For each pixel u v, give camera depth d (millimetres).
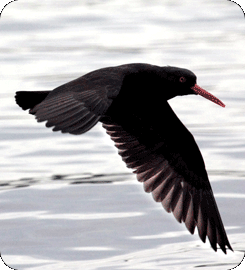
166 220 10766
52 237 10094
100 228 10398
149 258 9492
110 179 12477
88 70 19203
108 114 9383
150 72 8781
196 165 9734
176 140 9617
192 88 9141
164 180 9773
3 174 12672
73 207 11141
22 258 9469
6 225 10445
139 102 9125
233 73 18938
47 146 14273
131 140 9688
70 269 9102
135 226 10523
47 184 12156
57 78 18500
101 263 9352
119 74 8016
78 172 12828
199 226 9469
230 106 16703
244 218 10766
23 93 7715
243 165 13031
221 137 14633
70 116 6574
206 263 9422
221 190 11836
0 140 14594
